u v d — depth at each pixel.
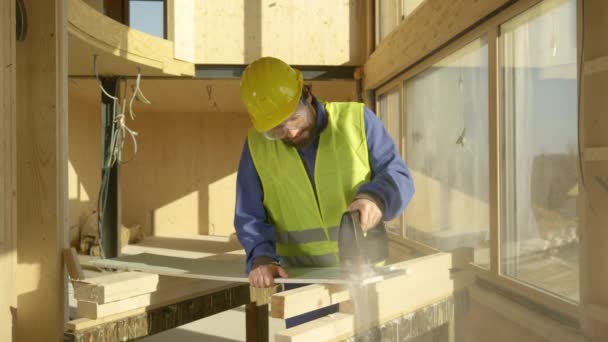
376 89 6.64
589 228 2.46
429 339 1.94
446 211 4.52
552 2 2.91
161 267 2.07
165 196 10.42
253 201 2.05
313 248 2.09
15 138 2.44
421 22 4.62
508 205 3.44
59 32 2.75
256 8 6.65
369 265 1.72
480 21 3.68
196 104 9.37
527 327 2.81
